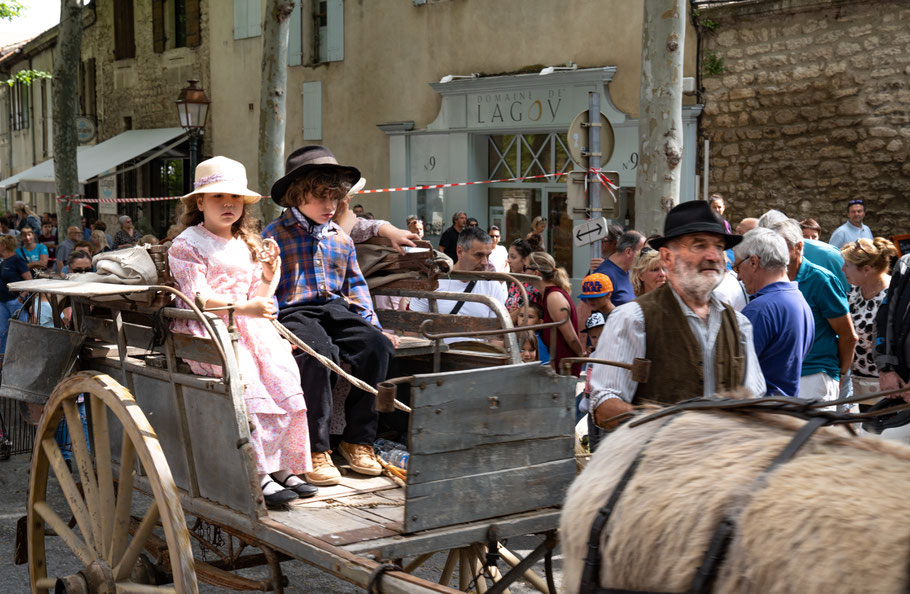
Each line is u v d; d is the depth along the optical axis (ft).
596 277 22.17
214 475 12.61
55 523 14.87
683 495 7.62
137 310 14.24
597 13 49.08
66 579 13.55
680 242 12.17
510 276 16.34
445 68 56.90
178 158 80.07
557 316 21.56
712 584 7.12
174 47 78.69
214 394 12.44
